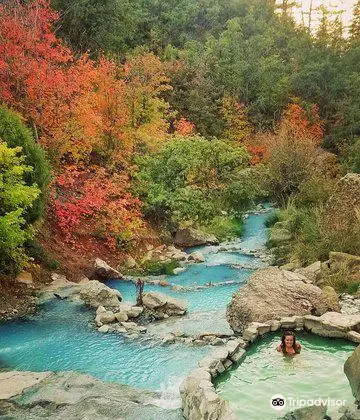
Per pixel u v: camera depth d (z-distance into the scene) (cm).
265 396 902
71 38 3444
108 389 966
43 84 2036
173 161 2388
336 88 4875
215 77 4962
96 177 2244
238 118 4616
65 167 2262
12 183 1489
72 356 1167
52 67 2123
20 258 1608
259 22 7175
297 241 2095
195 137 2633
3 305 1498
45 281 1723
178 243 2416
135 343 1237
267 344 1156
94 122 2223
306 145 3016
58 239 1975
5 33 2062
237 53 5566
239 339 1156
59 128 2114
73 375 1028
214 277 1906
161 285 1798
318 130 4544
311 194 2648
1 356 1173
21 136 1667
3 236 1435
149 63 3020
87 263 1936
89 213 2161
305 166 2917
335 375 973
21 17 2102
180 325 1361
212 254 2272
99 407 887
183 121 3303
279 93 5069
